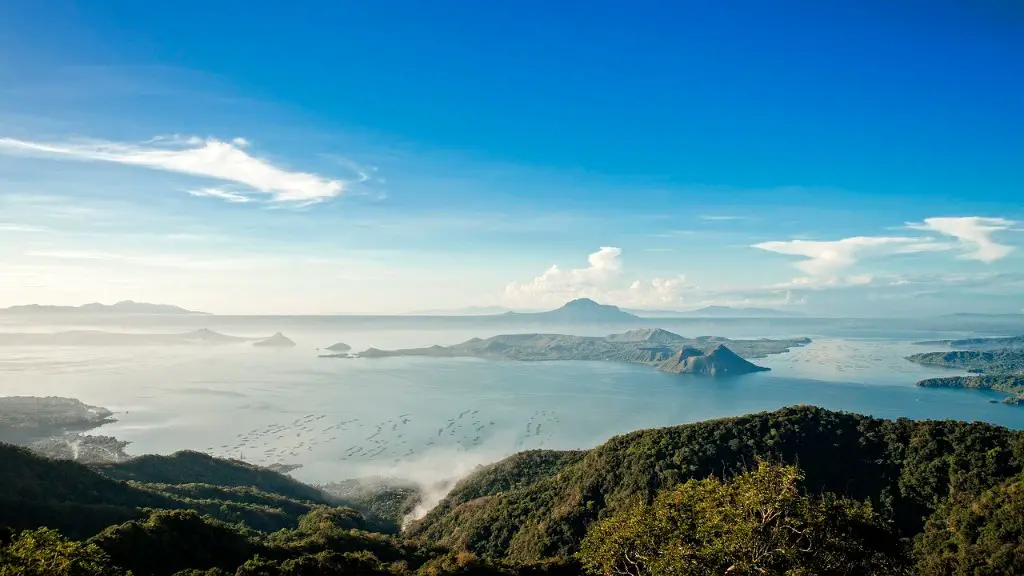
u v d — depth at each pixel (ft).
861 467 265.75
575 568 206.69
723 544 93.25
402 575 187.93
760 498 94.27
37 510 219.82
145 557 175.73
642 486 264.11
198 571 163.63
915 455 261.03
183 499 310.65
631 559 114.21
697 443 289.94
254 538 227.61
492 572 196.75
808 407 318.24
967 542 197.67
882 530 99.50
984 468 237.66
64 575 92.27
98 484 289.33
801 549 92.58
